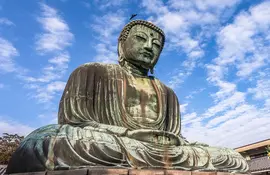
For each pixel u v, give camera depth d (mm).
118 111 9180
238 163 8852
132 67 10742
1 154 32062
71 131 7023
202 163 8250
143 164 7199
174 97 11242
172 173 6852
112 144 7066
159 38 10977
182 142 8906
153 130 8203
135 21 10828
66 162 6426
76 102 8930
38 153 6500
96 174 6129
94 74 9688
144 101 9812
